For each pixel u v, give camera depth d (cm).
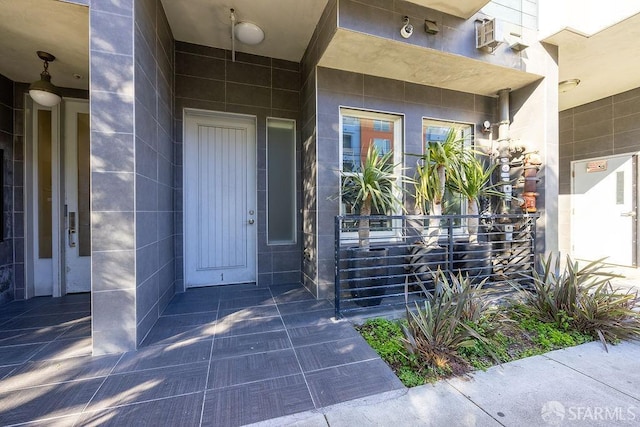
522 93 348
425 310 204
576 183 481
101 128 183
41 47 229
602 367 173
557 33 301
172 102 295
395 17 254
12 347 192
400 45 260
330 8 250
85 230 315
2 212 274
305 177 334
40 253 300
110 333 185
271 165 349
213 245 335
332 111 299
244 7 258
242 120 343
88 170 317
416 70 306
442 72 311
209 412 134
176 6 255
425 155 308
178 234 308
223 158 338
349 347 193
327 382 156
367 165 279
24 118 291
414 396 147
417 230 321
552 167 328
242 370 167
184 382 155
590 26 293
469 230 311
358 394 147
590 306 214
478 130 367
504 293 288
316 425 128
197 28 286
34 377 159
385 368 169
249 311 257
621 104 425
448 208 350
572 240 484
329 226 295
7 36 214
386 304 275
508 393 149
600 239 450
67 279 309
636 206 412
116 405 138
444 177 303
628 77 381
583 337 206
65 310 259
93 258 182
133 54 188
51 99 255
